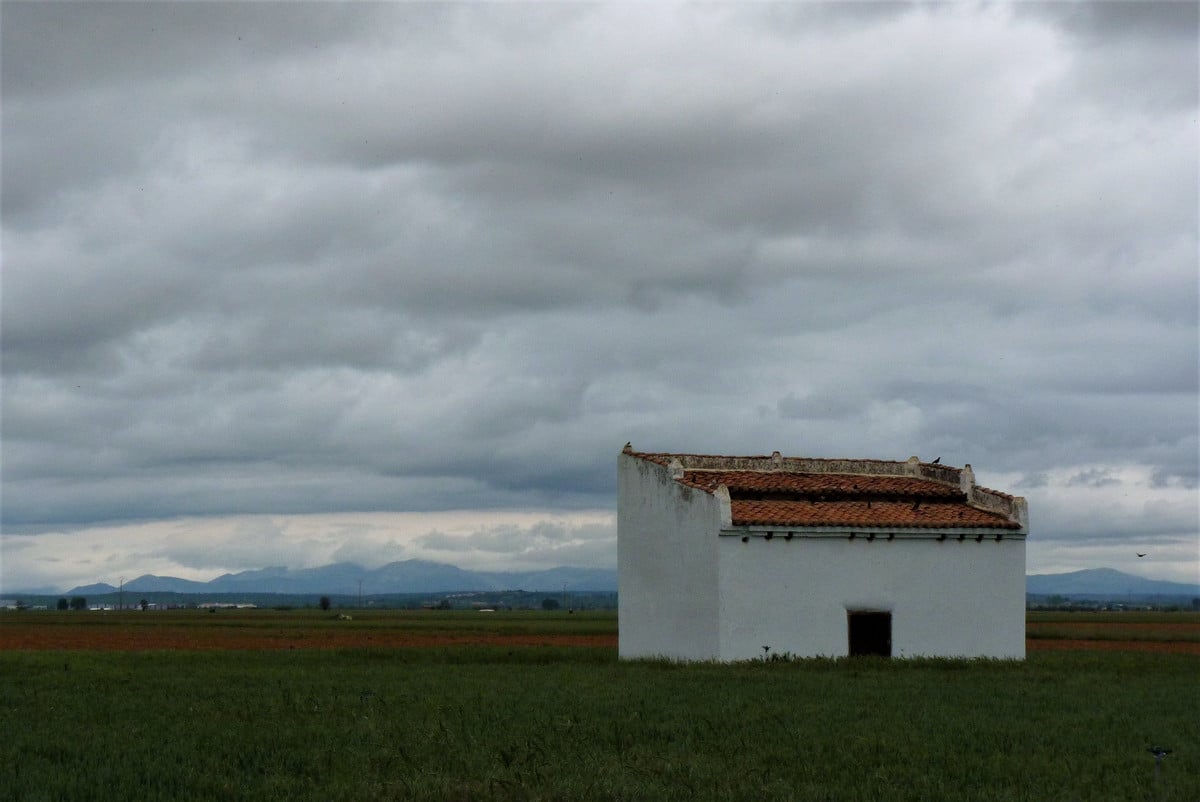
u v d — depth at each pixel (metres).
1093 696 31.64
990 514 46.31
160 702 31.00
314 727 25.47
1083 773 20.47
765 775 19.80
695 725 25.16
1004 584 45.06
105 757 22.02
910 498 47.34
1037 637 85.50
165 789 19.00
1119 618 159.88
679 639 44.09
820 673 37.31
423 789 18.75
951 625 44.19
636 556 47.28
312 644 78.12
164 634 98.94
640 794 18.44
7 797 18.55
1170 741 24.03
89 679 39.03
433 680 36.94
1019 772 20.55
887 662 40.94
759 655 41.84
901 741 23.33
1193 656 50.91
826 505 44.81
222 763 21.16
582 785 18.92
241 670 43.25
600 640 84.94
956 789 19.05
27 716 28.31
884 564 43.56
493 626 124.62
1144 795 18.95
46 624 133.75
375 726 25.44
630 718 26.25
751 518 42.06
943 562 44.34
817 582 42.72
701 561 42.81
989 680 35.59
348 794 18.66
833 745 22.80
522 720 26.30
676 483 44.50
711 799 18.12
